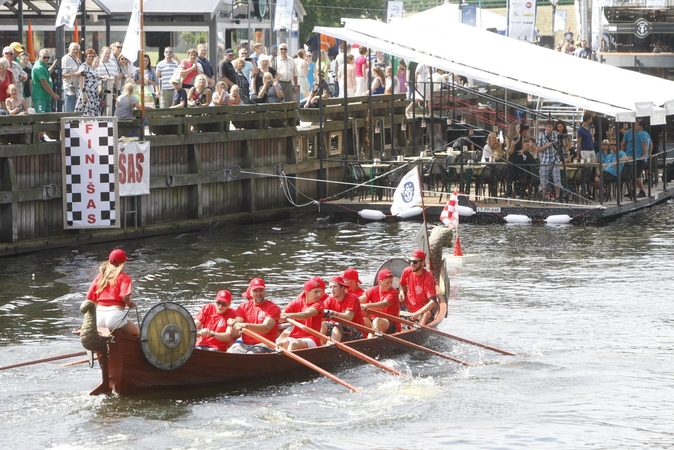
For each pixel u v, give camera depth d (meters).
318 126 45.75
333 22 88.81
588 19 75.06
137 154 36.69
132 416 19.59
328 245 36.56
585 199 41.84
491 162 42.84
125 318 20.73
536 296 29.06
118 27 48.69
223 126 40.56
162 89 42.00
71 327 25.66
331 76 56.94
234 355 21.22
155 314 20.42
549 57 46.09
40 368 22.48
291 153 43.97
